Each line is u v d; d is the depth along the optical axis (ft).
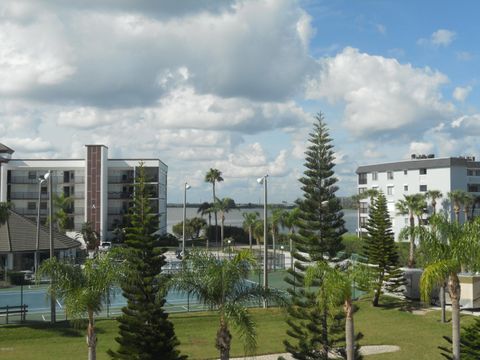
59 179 264.93
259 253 212.23
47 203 263.29
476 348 66.44
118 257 61.72
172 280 57.93
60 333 90.63
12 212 182.19
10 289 140.77
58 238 182.91
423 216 248.93
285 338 89.61
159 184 272.10
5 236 170.71
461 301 113.91
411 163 263.70
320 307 71.72
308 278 61.36
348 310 58.49
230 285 56.03
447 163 249.14
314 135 89.76
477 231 59.16
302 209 89.56
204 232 310.04
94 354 55.62
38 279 56.65
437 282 59.57
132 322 66.74
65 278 55.26
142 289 67.62
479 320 69.67
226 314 55.21
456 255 58.03
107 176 266.16
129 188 266.98
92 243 220.84
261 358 79.30
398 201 250.98
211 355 79.20
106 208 263.29
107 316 100.83
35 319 100.53
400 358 78.79
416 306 119.14
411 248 145.89
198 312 106.73
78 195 264.93
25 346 83.82
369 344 87.51
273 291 59.36
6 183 260.21
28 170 264.93
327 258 88.33
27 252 170.81
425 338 91.50
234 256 59.36
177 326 97.25
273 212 229.86
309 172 89.40
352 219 466.29
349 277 60.29
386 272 123.85
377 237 121.70
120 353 67.26
